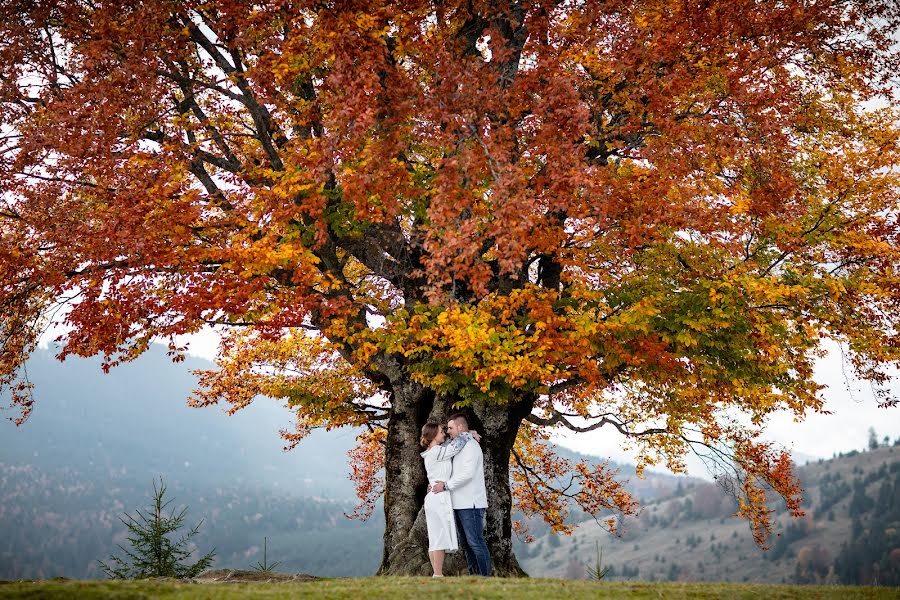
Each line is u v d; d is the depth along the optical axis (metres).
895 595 7.70
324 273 13.27
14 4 12.77
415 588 7.34
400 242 14.35
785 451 19.03
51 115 12.06
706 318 12.75
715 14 12.68
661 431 19.62
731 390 14.44
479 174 11.29
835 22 13.55
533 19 12.60
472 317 12.06
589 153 14.51
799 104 14.69
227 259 12.66
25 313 15.16
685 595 7.42
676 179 12.75
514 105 12.33
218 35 13.27
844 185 14.25
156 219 12.41
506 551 14.15
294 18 11.92
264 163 14.72
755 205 12.95
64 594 6.45
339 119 11.14
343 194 11.66
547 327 12.27
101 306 12.22
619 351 12.80
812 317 13.62
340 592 7.07
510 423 14.94
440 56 12.17
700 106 14.32
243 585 7.79
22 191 13.69
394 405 15.24
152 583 7.49
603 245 14.04
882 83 14.72
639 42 12.62
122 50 12.50
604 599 7.12
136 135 12.91
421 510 13.51
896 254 13.75
